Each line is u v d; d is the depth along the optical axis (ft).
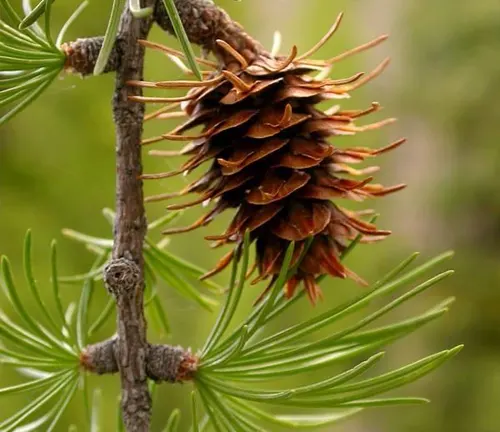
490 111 3.11
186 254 3.09
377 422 2.99
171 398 2.91
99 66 1.09
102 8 2.85
